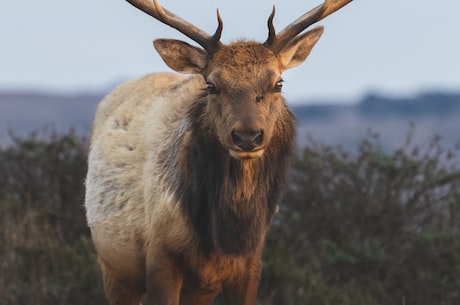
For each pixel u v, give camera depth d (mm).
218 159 28922
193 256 29500
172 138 30031
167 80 33719
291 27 29578
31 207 42000
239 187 28953
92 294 37375
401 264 40031
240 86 27812
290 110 29781
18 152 43781
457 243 39688
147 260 29812
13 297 37219
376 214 41406
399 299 39094
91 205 32750
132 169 31109
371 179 42156
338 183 42250
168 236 29344
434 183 41781
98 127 34531
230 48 28750
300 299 37750
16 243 39156
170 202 29172
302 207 41781
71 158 43375
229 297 30344
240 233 29172
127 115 32719
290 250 40375
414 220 41688
